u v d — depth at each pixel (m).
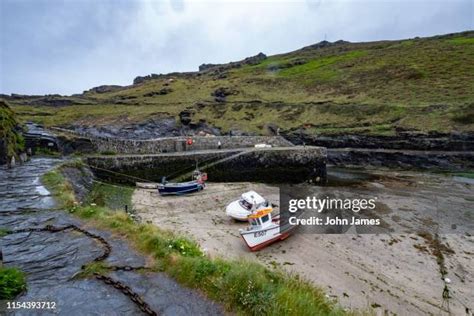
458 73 60.59
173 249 7.83
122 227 9.35
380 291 11.44
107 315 5.17
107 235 8.89
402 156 41.16
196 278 6.34
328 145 50.16
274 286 6.24
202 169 28.17
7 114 21.53
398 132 46.28
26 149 23.44
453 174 35.66
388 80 67.75
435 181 32.31
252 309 5.39
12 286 5.73
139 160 25.45
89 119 67.25
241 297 5.60
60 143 25.42
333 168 43.09
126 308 5.39
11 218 10.10
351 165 44.69
